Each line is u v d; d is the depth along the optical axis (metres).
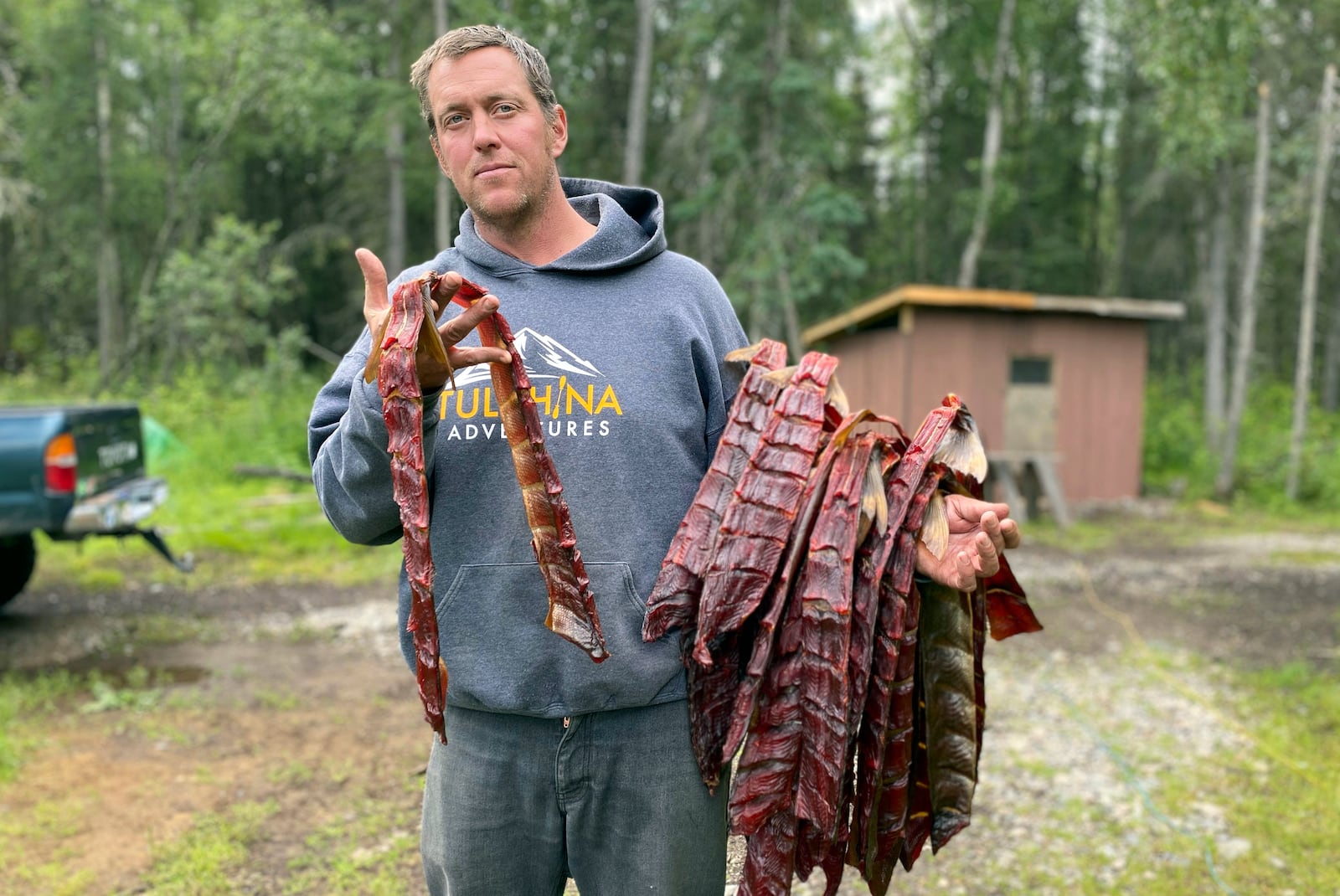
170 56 21.84
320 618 6.54
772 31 17.78
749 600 1.56
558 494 1.48
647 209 1.82
